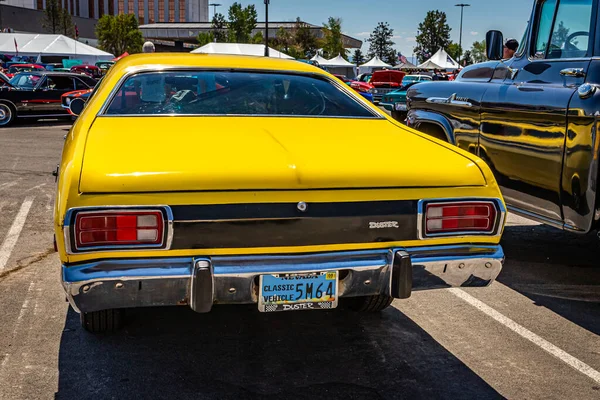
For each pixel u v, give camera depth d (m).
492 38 4.78
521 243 5.55
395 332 3.54
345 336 3.47
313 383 2.93
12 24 82.12
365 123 3.49
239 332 3.48
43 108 16.05
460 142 4.92
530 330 3.61
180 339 3.37
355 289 2.70
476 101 4.66
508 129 4.30
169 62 3.65
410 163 2.84
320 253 2.63
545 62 4.23
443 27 79.00
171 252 2.49
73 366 3.04
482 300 4.09
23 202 6.76
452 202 2.74
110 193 2.44
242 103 3.46
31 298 3.95
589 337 3.53
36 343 3.28
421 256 2.72
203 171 2.55
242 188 2.54
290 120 3.37
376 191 2.67
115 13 125.12
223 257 2.53
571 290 4.32
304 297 2.64
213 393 2.82
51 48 45.38
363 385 2.92
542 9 4.41
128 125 3.11
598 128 3.49
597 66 3.72
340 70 65.69
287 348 3.30
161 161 2.61
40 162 9.62
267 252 2.57
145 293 2.49
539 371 3.10
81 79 16.73
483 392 2.88
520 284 4.43
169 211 2.46
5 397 2.73
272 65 3.83
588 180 3.59
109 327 3.33
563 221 3.89
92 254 2.43
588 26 4.03
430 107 5.33
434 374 3.04
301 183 2.60
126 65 3.64
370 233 2.66
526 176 4.16
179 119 3.24
